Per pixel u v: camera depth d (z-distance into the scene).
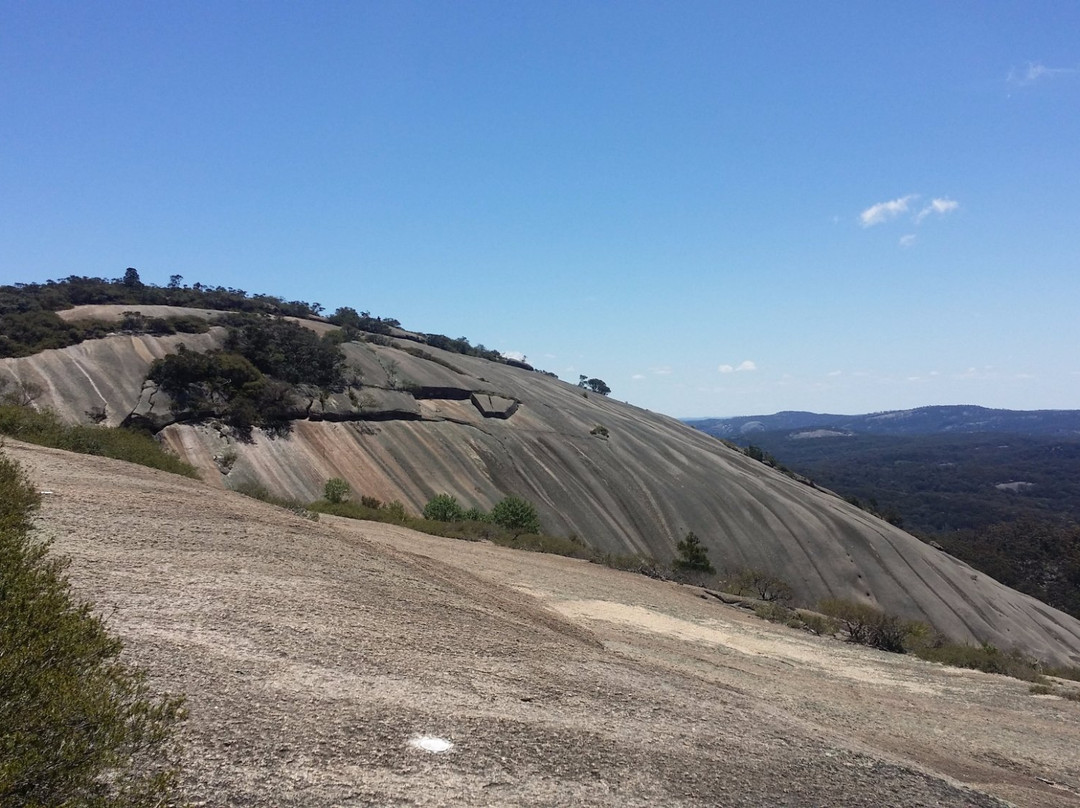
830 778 6.86
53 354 61.62
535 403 95.12
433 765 5.21
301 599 9.04
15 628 3.95
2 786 3.16
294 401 67.62
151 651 6.16
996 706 15.05
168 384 61.59
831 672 16.19
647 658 12.34
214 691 5.64
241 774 4.48
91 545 9.45
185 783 4.23
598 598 19.80
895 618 23.86
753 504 81.19
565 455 82.06
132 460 22.98
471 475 72.31
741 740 7.48
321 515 28.28
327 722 5.55
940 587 71.44
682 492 81.38
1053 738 12.71
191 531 11.59
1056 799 8.99
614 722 7.14
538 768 5.57
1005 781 9.48
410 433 73.94
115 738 3.70
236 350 72.31
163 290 97.81
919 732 11.53
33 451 17.80
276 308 105.75
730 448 115.62
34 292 81.00
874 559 74.38
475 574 18.20
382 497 63.19
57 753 3.49
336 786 4.59
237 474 56.16
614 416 104.19
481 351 138.12
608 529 72.31
